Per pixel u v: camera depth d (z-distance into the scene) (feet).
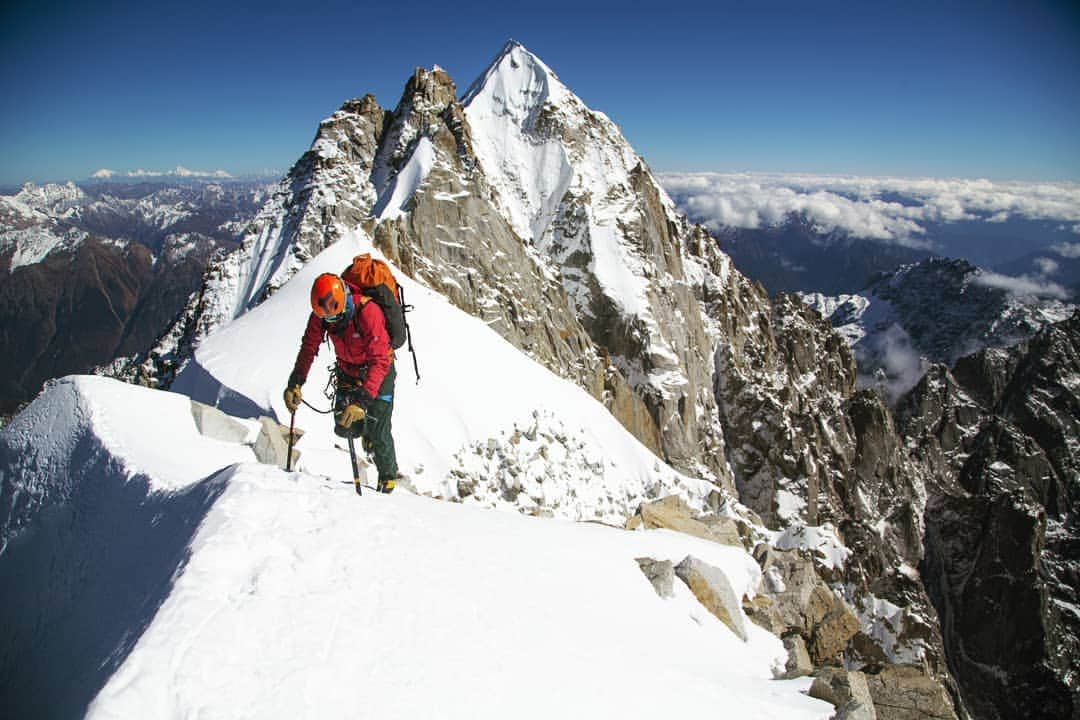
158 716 10.81
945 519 325.83
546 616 18.69
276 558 14.84
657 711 16.49
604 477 90.89
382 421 21.79
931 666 130.52
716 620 29.45
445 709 13.19
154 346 195.11
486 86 263.70
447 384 80.12
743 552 38.45
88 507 24.00
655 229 250.37
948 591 313.53
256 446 35.40
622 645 20.04
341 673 12.84
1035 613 293.02
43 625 21.08
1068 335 588.50
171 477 22.75
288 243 192.03
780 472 228.84
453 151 205.87
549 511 76.07
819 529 142.20
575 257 221.87
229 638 12.43
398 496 22.88
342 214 195.62
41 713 16.06
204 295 191.21
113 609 16.84
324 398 62.59
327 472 40.93
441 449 71.82
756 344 278.26
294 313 76.69
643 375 210.18
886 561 206.28
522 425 83.61
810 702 22.18
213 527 14.85
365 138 225.76
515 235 189.78
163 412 33.01
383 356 20.44
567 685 15.70
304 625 13.46
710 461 220.43
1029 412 554.87
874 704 25.02
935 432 457.27
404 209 171.73
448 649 14.80
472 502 69.36
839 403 320.70
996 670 297.12
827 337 373.81
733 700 18.78
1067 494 483.10
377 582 15.71
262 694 11.76
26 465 28.60
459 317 99.81
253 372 65.36
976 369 608.60
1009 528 306.35
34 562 24.56
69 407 29.01
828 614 36.88
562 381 107.24
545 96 250.98
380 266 21.30
